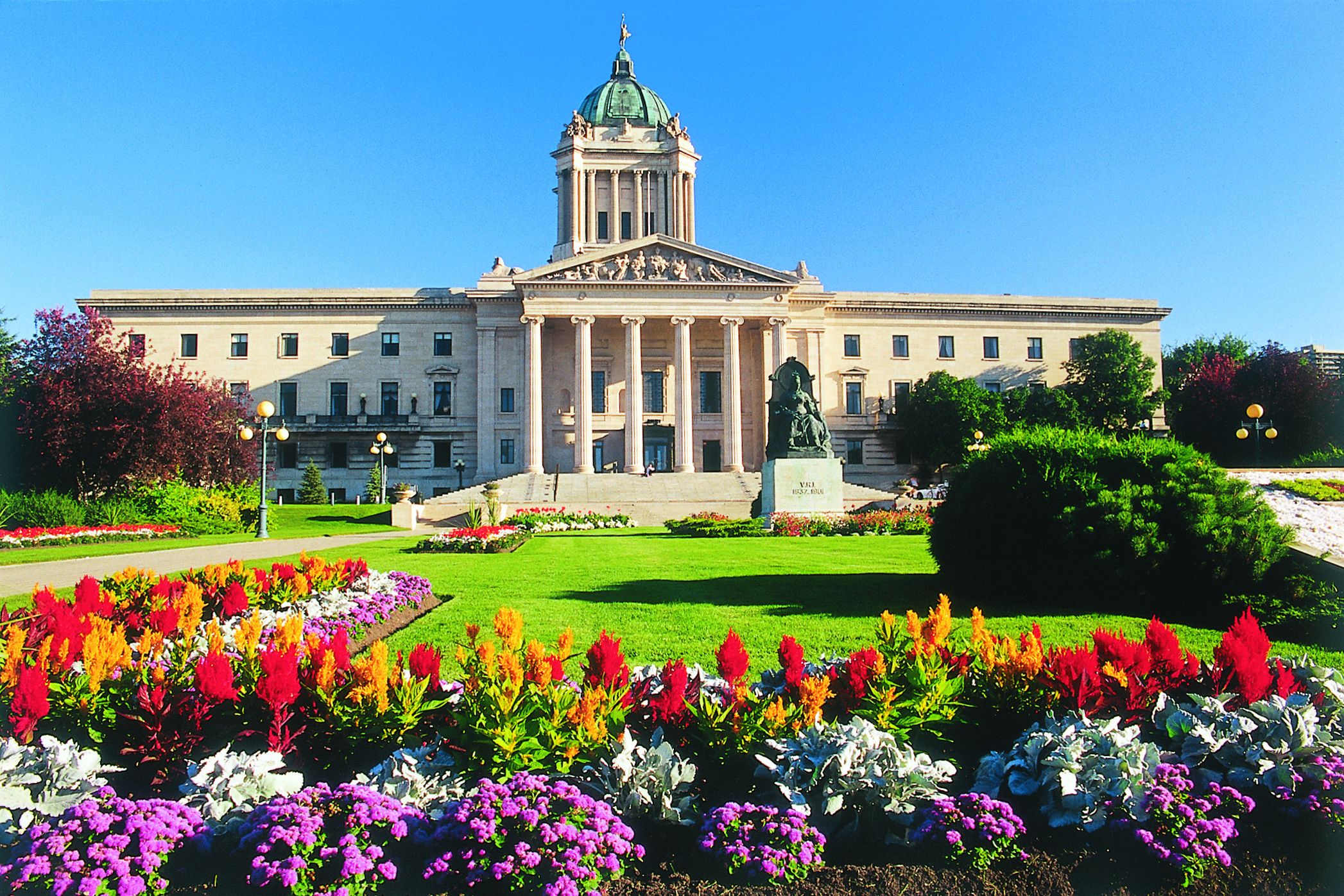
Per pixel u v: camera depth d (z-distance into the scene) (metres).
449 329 84.12
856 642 12.73
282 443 81.81
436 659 7.84
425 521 61.62
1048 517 16.03
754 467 82.62
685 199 96.00
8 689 7.62
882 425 85.56
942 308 87.75
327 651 7.90
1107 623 14.20
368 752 7.32
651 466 75.62
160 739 7.12
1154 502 15.46
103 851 5.79
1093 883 6.14
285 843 5.85
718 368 83.38
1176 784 6.60
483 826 5.98
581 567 23.56
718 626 13.98
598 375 82.94
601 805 6.23
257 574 15.67
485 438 80.75
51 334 49.34
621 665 7.93
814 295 83.56
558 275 76.12
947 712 7.58
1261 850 6.47
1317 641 13.52
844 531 37.31
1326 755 6.92
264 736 7.39
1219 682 8.01
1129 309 90.00
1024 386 87.19
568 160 94.62
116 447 47.91
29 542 34.78
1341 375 83.62
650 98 101.88
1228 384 82.81
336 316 83.81
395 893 5.91
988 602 16.34
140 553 31.14
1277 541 15.06
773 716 7.07
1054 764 6.61
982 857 6.18
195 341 82.94
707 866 6.21
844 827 6.55
